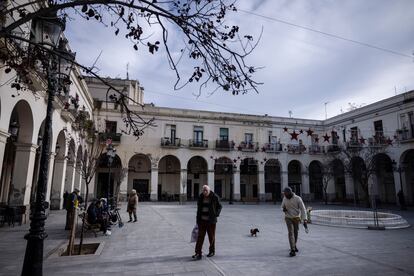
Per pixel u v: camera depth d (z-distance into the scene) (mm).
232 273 5039
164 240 8148
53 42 4773
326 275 4973
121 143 28484
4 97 8508
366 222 10914
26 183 11023
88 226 8797
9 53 4828
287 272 5121
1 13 4352
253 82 4062
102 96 28656
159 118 30344
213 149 31453
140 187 31109
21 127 11148
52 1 3766
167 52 3855
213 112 32156
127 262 5703
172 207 22328
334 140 32375
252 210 20469
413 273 5133
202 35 3816
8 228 9969
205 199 6309
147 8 3561
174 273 4996
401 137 24922
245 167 34031
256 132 33219
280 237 8781
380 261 5941
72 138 17797
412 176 25844
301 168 33688
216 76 4031
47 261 5699
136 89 31984
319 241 8109
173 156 32312
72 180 19281
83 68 4094
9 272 5020
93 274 4895
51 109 4688
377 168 27266
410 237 8867
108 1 3426
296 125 34281
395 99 25906
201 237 6098
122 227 10898
